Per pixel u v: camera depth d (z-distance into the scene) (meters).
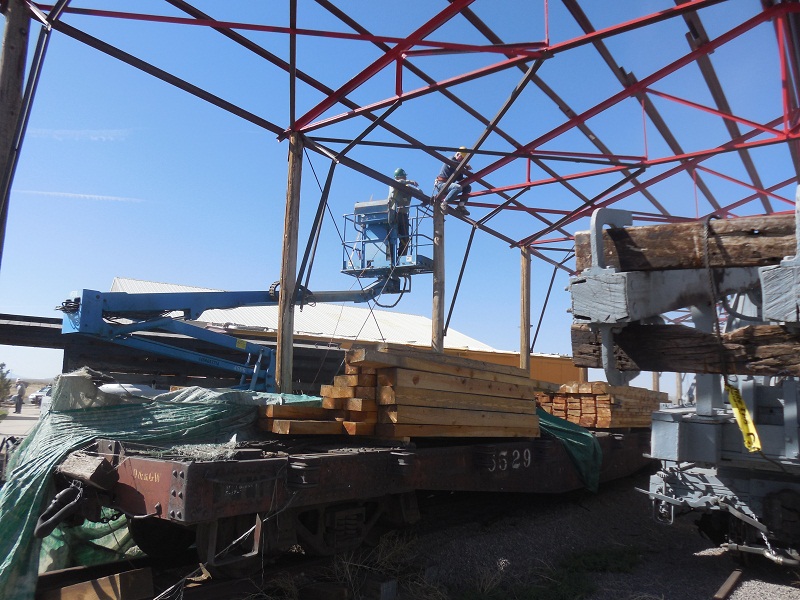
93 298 9.45
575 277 3.87
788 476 6.15
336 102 9.28
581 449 9.06
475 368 6.95
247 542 4.70
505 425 7.44
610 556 7.02
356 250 13.53
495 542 7.03
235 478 4.18
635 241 3.83
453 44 8.09
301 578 5.17
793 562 5.93
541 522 8.20
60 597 4.17
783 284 3.25
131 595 4.23
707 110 10.15
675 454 6.13
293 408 5.80
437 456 6.20
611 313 3.70
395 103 8.99
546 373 23.52
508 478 7.38
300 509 5.07
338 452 5.29
